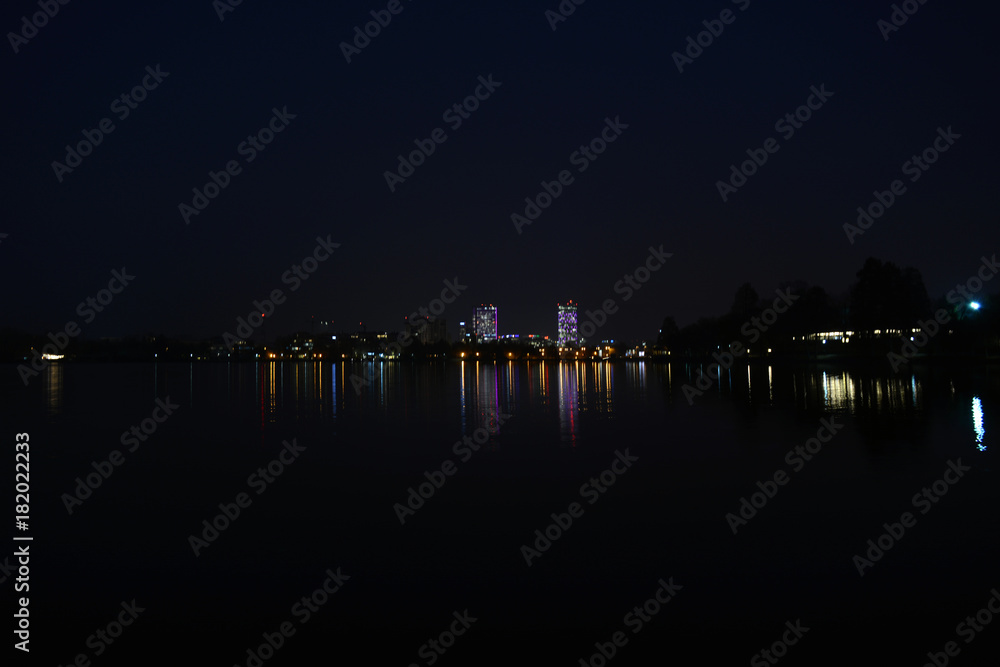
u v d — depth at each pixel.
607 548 9.70
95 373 91.00
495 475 15.23
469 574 8.72
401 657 6.55
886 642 6.72
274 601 7.91
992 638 6.76
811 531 10.37
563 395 41.72
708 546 9.73
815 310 101.00
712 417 26.70
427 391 47.44
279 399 40.34
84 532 10.87
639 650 6.64
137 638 6.98
